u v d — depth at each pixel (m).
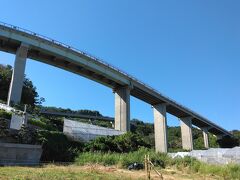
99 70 77.44
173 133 162.00
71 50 71.44
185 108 113.88
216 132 155.75
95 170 26.44
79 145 47.03
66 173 21.58
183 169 32.75
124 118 83.06
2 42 63.00
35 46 65.44
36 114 55.28
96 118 137.12
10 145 30.42
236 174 27.27
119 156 39.16
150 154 42.38
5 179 16.75
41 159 36.09
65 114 128.12
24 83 88.69
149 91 93.69
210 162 37.00
